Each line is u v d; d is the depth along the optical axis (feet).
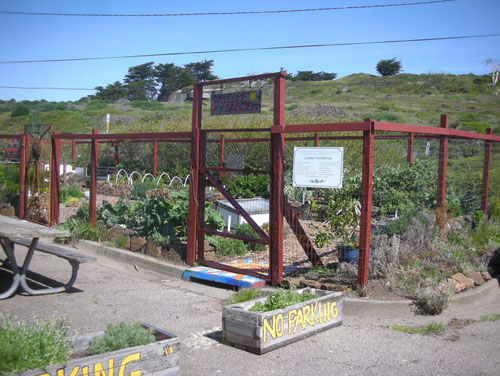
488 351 15.85
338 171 20.72
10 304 19.52
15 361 10.46
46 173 44.57
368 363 14.69
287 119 68.90
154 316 18.75
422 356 15.31
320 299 17.24
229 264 26.14
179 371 13.70
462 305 20.88
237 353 15.34
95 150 32.94
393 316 19.35
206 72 321.32
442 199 27.81
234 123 73.61
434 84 251.80
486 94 222.28
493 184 37.14
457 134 27.71
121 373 11.72
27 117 170.60
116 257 28.91
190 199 25.82
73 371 11.03
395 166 41.37
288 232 33.73
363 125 19.75
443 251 24.81
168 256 27.25
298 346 15.99
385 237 24.41
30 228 20.77
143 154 60.39
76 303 19.99
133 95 288.51
